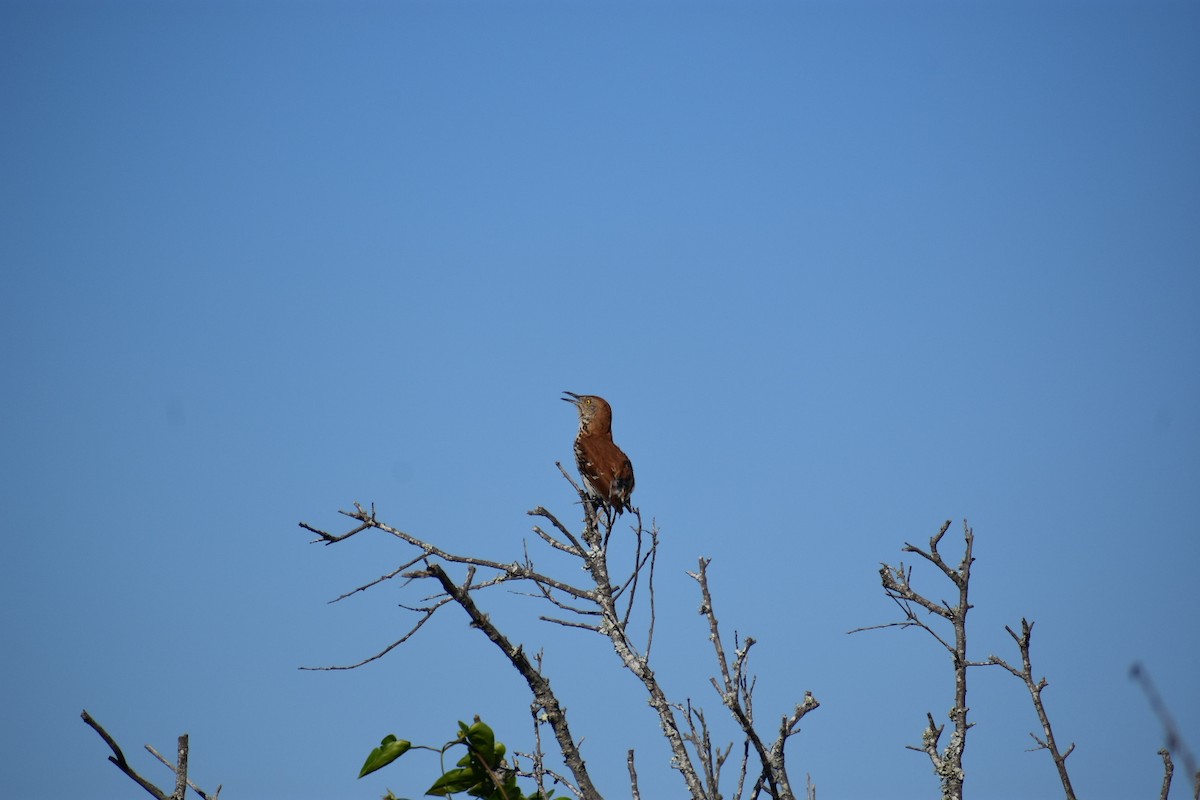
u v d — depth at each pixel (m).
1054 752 10.25
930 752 10.71
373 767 8.45
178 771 7.91
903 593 11.64
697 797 9.77
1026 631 10.86
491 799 8.70
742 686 9.70
